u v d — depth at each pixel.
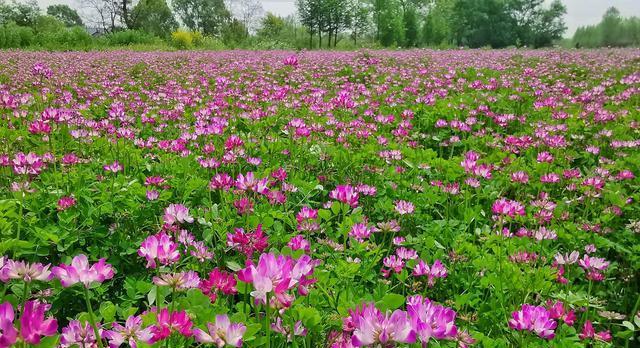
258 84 13.44
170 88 12.34
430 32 80.62
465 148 7.52
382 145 6.70
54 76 13.88
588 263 3.63
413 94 11.38
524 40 99.81
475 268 3.87
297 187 5.02
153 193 4.33
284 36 83.25
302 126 6.33
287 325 2.36
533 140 7.58
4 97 7.21
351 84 13.56
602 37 100.94
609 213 5.00
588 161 7.26
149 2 91.50
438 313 1.82
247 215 3.86
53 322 1.64
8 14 87.81
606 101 10.74
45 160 5.09
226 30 67.19
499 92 11.63
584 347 3.03
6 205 3.60
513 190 6.00
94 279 1.96
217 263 3.60
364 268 3.50
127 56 25.39
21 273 2.13
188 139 6.69
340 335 2.47
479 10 95.94
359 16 76.69
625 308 3.99
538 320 2.47
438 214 5.15
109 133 6.93
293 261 1.98
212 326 1.86
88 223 3.92
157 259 2.28
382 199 5.22
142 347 2.04
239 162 5.81
